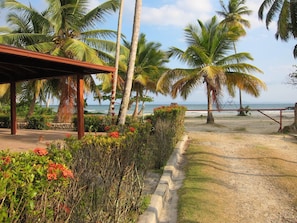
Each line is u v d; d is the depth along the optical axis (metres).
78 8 14.18
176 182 5.20
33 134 11.16
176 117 8.63
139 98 26.56
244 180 5.30
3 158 2.08
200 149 8.12
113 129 4.77
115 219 2.94
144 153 4.74
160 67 24.17
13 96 11.06
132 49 7.80
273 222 3.58
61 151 2.60
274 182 5.13
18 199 1.66
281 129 12.84
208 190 4.59
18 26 15.01
